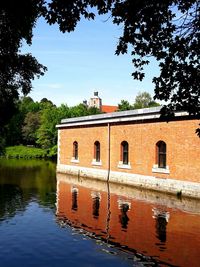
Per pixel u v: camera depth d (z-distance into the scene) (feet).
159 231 47.24
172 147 77.87
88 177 110.22
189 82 28.71
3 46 43.98
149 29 27.86
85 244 42.16
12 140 285.64
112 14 27.30
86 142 112.57
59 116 239.30
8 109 54.34
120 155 95.86
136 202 67.51
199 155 70.90
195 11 27.20
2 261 36.94
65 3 27.17
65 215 57.41
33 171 134.31
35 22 42.88
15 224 51.65
